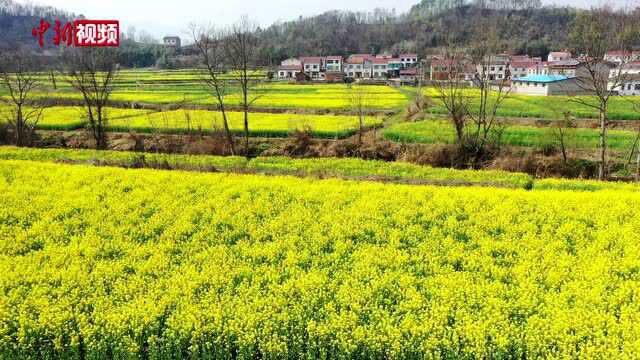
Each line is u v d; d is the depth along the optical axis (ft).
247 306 48.67
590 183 95.45
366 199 80.33
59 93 265.54
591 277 54.39
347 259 60.23
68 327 46.34
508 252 61.93
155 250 62.54
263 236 66.44
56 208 76.84
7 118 166.40
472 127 162.71
